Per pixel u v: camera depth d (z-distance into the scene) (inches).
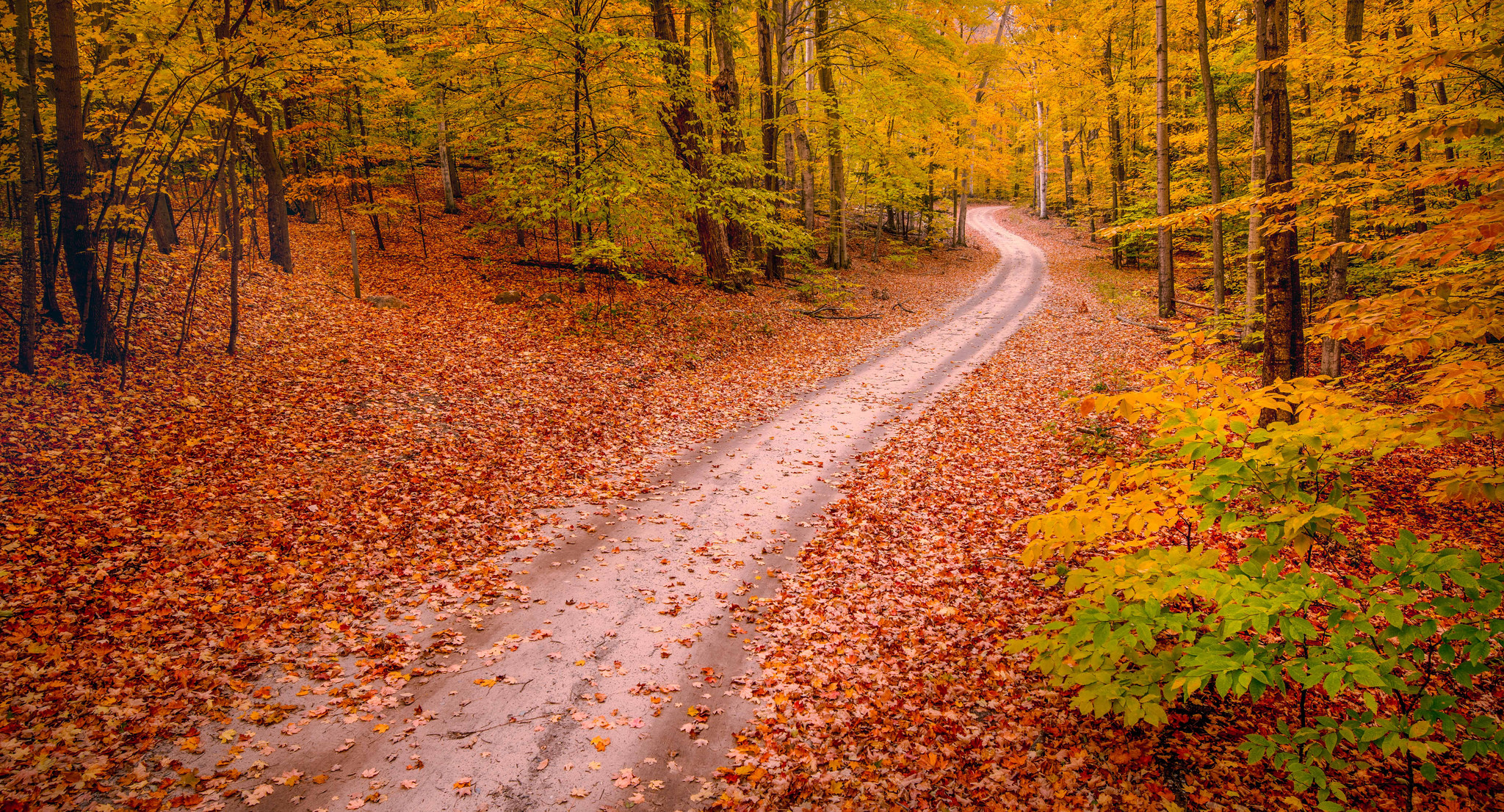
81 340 358.6
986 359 629.0
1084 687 147.0
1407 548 115.8
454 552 278.8
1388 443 119.0
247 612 225.5
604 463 382.6
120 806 152.9
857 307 858.8
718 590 262.5
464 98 676.1
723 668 217.0
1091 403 157.6
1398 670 196.4
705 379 541.0
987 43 1045.2
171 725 177.6
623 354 557.6
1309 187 237.0
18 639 193.8
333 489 308.8
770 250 896.3
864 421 461.7
